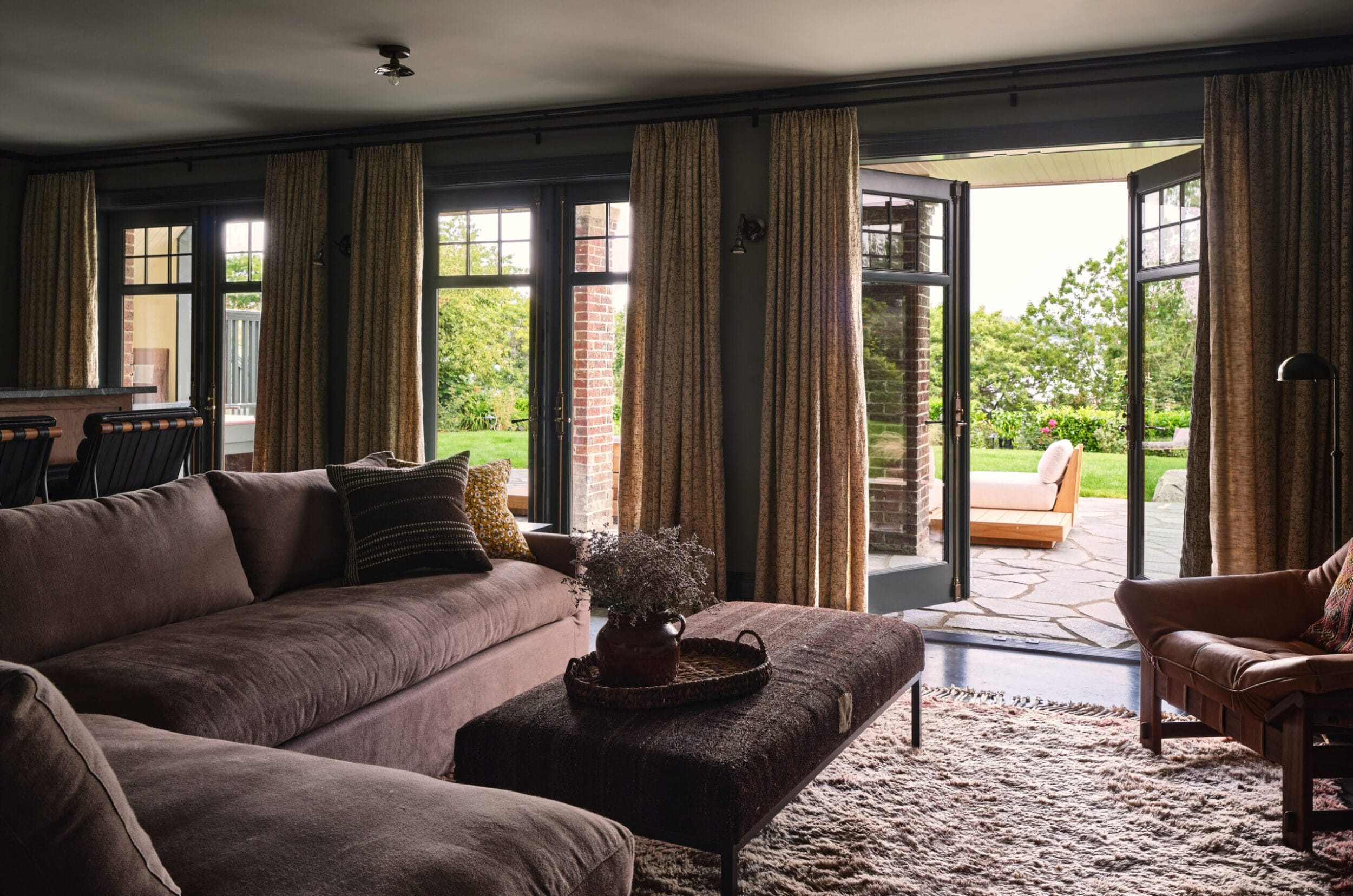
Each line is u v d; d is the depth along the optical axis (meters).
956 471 5.43
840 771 2.97
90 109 5.69
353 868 1.39
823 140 4.95
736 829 1.99
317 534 3.43
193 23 4.29
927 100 4.91
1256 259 4.29
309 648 2.60
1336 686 2.39
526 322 5.89
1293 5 3.95
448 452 6.06
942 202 5.34
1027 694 3.84
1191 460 4.54
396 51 4.56
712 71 4.86
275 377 6.15
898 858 2.44
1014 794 2.81
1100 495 11.16
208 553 2.97
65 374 6.73
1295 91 4.25
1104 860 2.42
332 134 6.07
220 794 1.60
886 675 2.80
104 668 2.35
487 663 3.21
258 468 6.19
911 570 5.32
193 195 6.50
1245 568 4.30
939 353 5.38
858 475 4.95
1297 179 4.25
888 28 4.26
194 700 2.24
